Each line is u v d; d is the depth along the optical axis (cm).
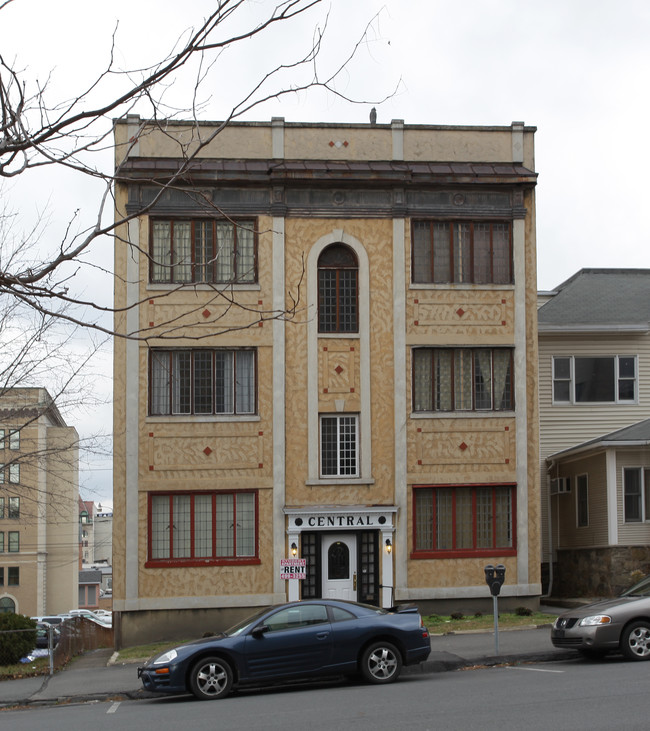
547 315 3259
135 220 2594
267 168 2627
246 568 2555
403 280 2655
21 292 870
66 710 1569
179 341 2597
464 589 2595
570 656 1783
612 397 3184
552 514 3138
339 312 2659
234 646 1549
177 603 2527
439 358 2672
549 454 3148
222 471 2578
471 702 1303
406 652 1593
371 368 2639
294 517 2559
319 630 1577
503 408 2673
